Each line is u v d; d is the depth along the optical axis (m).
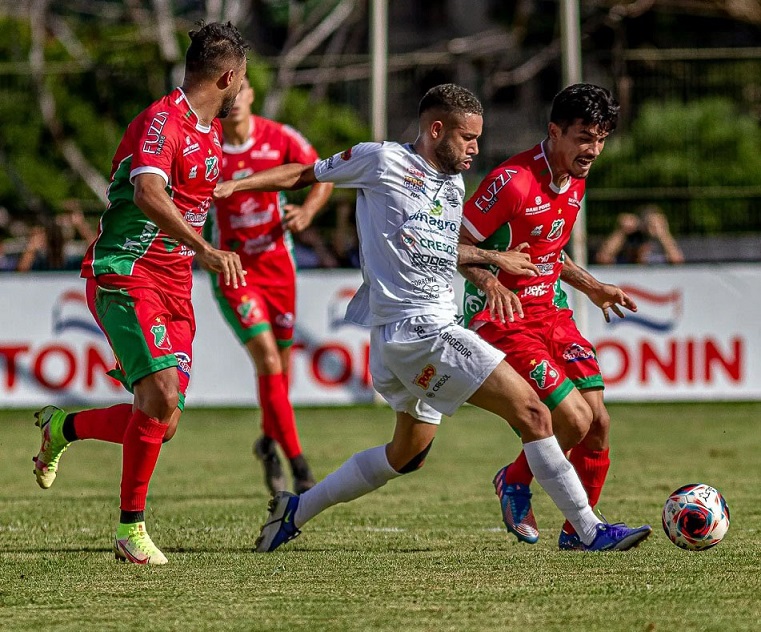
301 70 67.62
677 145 53.16
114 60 60.41
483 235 18.00
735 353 46.06
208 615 13.34
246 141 27.72
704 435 40.19
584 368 18.88
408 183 17.02
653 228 48.03
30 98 58.00
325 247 47.66
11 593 14.76
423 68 54.38
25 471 32.31
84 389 46.00
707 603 13.70
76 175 60.62
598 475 19.06
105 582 15.52
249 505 25.06
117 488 28.70
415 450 18.16
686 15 80.31
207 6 81.06
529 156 18.22
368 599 14.14
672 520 17.48
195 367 46.09
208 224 27.81
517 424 17.14
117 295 17.39
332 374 46.09
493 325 18.47
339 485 18.25
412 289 17.08
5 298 46.12
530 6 82.62
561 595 14.23
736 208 49.31
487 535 20.19
